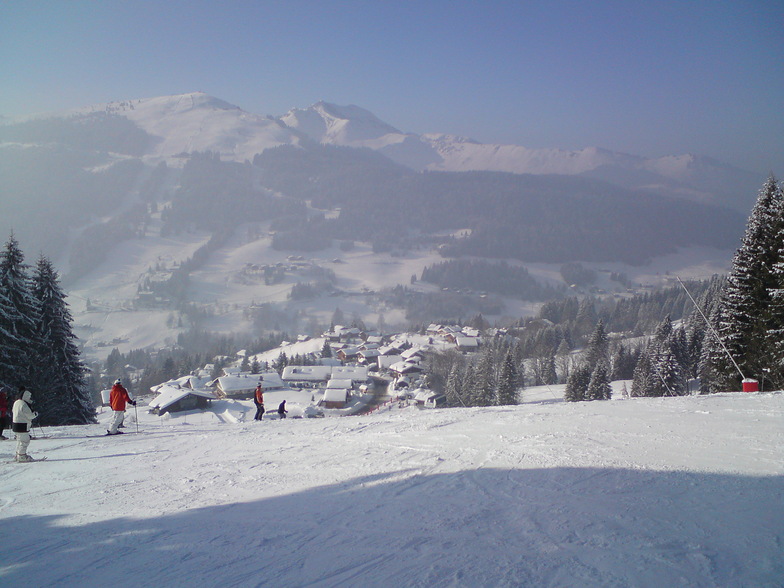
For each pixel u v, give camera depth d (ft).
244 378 241.14
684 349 188.55
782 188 94.17
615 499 18.88
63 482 30.42
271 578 14.56
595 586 12.47
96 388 294.87
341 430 43.09
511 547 15.29
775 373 85.56
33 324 102.27
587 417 37.65
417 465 26.89
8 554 18.17
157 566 16.12
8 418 53.06
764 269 92.63
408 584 13.39
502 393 183.32
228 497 23.94
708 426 31.14
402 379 271.28
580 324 404.77
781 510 16.71
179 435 48.52
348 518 19.38
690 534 15.26
